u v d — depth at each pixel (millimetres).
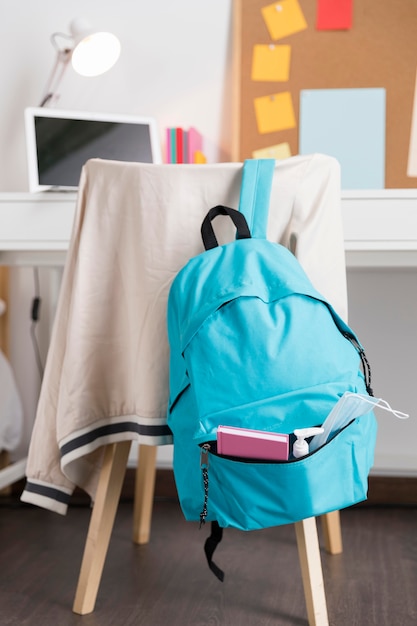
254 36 2072
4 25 2146
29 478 1338
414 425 2002
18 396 2053
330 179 1230
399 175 2021
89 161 1284
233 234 1233
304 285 1094
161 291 1229
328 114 2043
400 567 1559
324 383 1035
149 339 1232
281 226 1220
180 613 1334
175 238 1226
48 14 2135
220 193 1222
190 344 1066
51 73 2062
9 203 1660
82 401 1280
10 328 2166
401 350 2004
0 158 2150
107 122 1943
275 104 2059
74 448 1275
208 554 1204
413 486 2027
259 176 1192
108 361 1298
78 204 1299
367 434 1091
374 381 2014
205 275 1118
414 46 2029
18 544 1727
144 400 1234
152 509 2010
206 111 2105
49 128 1884
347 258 1599
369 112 2035
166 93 2113
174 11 2104
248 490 1036
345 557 1627
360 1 2047
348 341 1121
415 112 2023
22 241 1660
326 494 1037
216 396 1035
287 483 1017
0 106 2150
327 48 2051
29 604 1378
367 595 1412
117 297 1292
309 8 2061
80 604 1335
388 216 1543
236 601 1388
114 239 1277
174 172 1219
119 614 1331
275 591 1434
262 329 1045
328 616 1317
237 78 2064
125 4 2113
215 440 1016
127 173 1242
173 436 1177
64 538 1768
